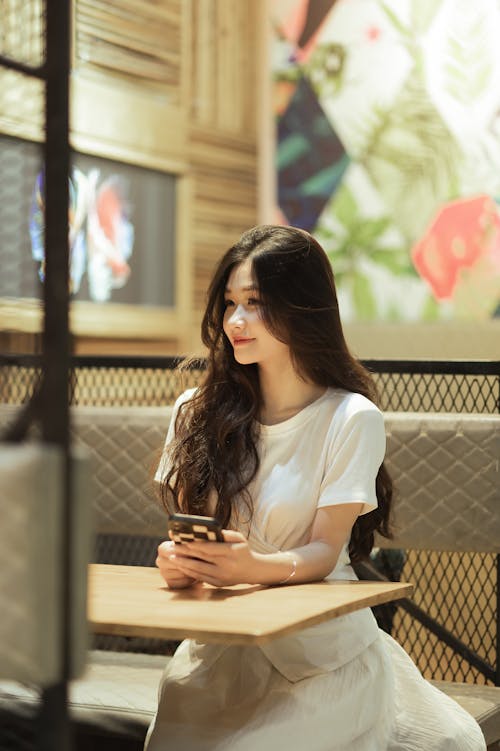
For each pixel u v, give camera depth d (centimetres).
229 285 235
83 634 137
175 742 211
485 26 512
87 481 137
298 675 213
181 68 562
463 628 336
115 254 532
